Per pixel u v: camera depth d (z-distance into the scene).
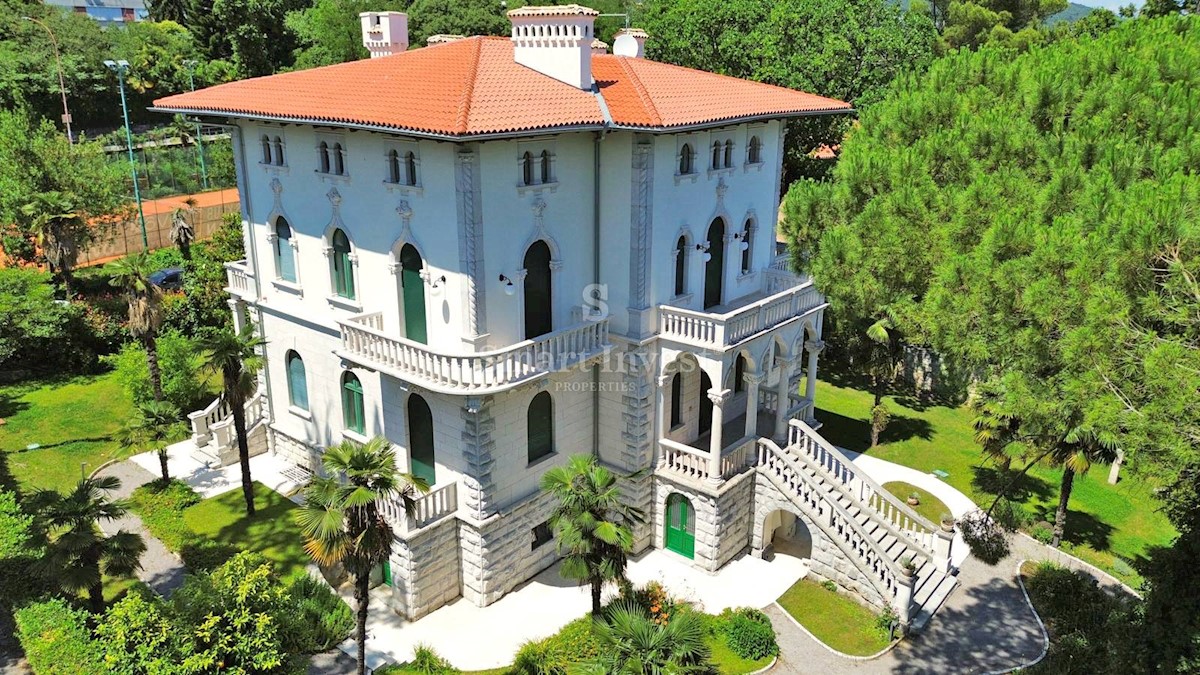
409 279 23.28
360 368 24.77
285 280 27.75
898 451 34.16
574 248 24.11
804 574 25.88
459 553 23.80
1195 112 18.78
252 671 17.81
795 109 27.19
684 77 27.41
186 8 99.12
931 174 20.52
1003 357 16.98
